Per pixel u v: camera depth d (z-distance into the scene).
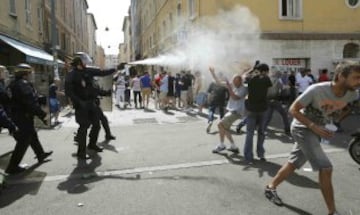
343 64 4.27
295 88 15.04
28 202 5.44
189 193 5.55
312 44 20.25
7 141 10.15
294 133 4.68
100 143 9.41
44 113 7.08
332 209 4.50
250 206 5.01
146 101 19.80
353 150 6.93
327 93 4.36
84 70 7.77
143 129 11.73
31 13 21.55
